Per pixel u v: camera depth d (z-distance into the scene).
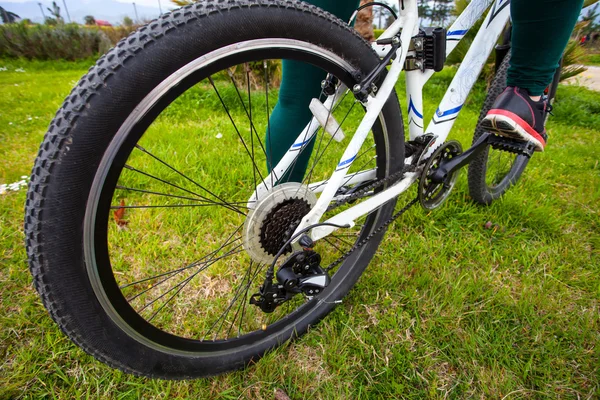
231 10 0.85
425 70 1.32
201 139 2.89
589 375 1.26
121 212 1.94
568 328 1.43
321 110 1.16
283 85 1.44
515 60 1.37
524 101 1.38
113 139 0.78
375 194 1.40
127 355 0.95
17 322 1.35
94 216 0.80
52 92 4.90
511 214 2.10
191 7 0.83
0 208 1.97
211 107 3.95
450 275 1.65
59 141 0.73
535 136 1.41
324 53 1.02
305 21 0.95
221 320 1.42
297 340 1.38
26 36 9.66
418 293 1.57
